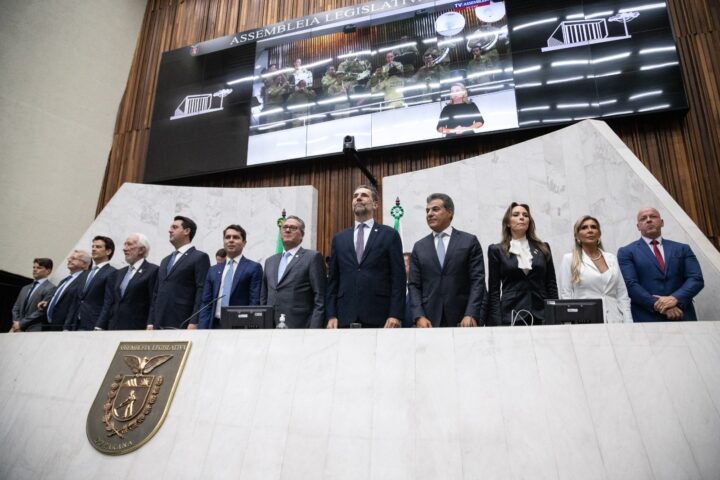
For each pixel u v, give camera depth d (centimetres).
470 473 204
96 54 915
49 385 286
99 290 429
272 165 812
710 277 373
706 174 629
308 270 338
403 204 673
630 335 224
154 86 958
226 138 852
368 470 212
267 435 232
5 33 768
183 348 271
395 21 808
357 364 241
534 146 600
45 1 828
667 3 697
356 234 325
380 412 225
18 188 770
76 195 855
